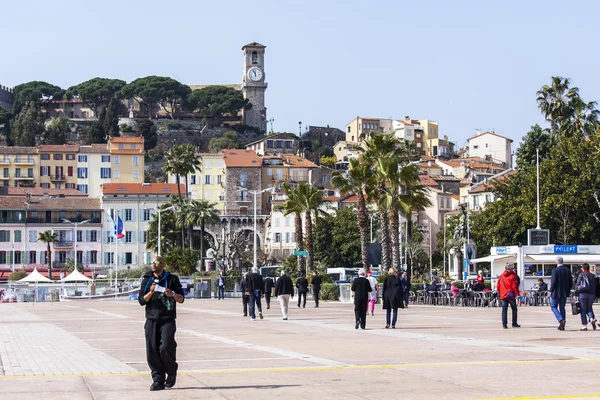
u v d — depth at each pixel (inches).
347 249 6043.3
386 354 951.0
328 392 663.1
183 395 656.4
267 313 2078.0
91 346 1144.2
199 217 5876.0
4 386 721.0
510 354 920.9
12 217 6269.7
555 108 4510.3
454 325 1466.5
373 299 1862.7
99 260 6402.6
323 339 1195.3
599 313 1813.5
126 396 653.9
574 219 3727.9
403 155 3184.1
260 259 6530.5
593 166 3619.6
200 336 1296.8
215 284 3818.9
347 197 7298.2
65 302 3526.1
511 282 1359.5
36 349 1107.3
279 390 677.3
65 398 646.5
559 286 1285.7
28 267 6250.0
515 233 3917.3
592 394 629.9
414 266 6136.8
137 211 6501.0
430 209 7155.5
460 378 728.3
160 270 696.4
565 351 946.1
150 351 687.1
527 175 3892.7
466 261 3592.5
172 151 6304.1
